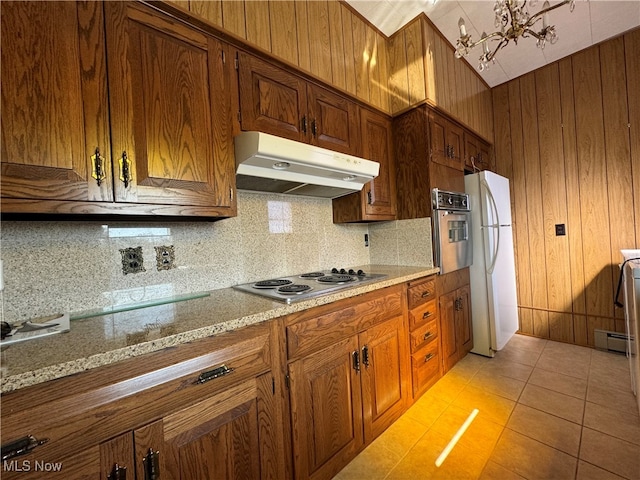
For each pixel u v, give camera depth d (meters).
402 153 2.16
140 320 0.96
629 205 2.27
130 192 0.96
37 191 0.80
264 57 1.39
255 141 1.18
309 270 1.95
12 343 0.77
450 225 2.20
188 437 0.82
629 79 2.23
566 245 2.57
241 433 0.94
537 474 1.24
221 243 1.52
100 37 0.92
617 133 2.30
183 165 1.09
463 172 2.46
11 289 0.97
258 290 1.36
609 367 2.12
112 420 0.70
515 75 2.77
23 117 0.78
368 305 1.45
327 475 1.21
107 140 0.92
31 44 0.80
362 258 2.36
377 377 1.50
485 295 2.41
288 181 1.50
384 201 2.08
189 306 1.14
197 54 1.15
